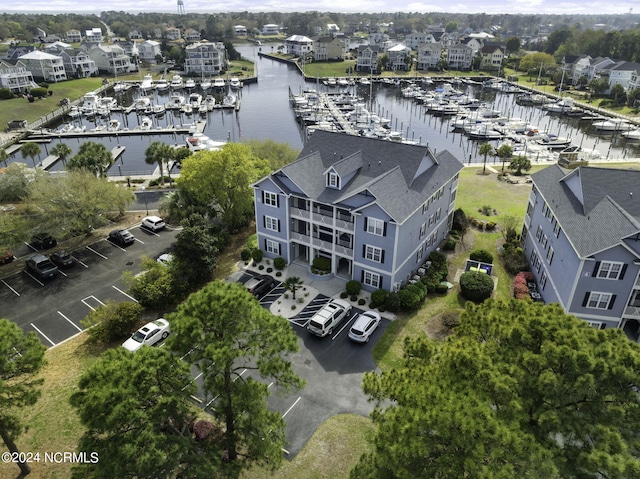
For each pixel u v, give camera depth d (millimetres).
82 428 26641
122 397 17969
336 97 145500
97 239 50719
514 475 14086
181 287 38844
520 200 62875
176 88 165000
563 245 35781
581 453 14547
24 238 44625
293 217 43312
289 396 29297
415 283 39750
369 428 26875
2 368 20359
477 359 17062
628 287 31875
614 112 125625
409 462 15695
